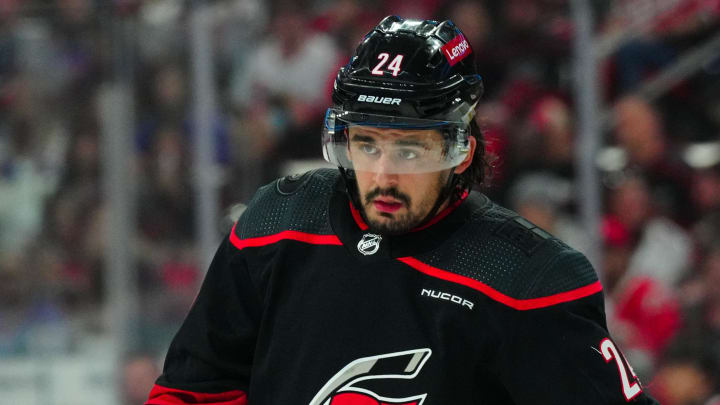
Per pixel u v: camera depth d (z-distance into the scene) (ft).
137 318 45.68
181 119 44.88
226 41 45.62
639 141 44.19
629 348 43.42
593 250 42.55
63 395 46.83
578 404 17.21
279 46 47.57
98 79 45.70
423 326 17.66
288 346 18.48
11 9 46.52
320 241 18.72
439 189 17.79
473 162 19.08
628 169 44.19
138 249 45.65
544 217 42.86
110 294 46.03
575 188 43.09
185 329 20.11
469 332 17.44
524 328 17.30
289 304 18.62
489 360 17.52
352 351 17.90
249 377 20.12
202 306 19.86
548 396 17.35
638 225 44.06
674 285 44.14
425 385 17.48
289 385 18.35
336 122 18.02
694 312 44.14
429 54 17.39
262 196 19.94
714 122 45.44
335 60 49.32
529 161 43.80
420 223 18.02
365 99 17.10
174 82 44.91
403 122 16.99
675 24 44.47
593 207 42.68
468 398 17.66
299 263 18.76
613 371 17.42
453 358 17.46
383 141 17.24
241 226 19.69
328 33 49.65
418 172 17.25
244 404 20.24
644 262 43.91
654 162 44.55
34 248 47.44
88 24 45.68
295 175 20.07
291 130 47.73
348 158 17.93
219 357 19.80
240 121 45.88
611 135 44.09
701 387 43.75
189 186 44.80
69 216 46.70
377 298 17.97
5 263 47.80
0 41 46.83
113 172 45.73
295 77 48.11
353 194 18.31
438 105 17.06
